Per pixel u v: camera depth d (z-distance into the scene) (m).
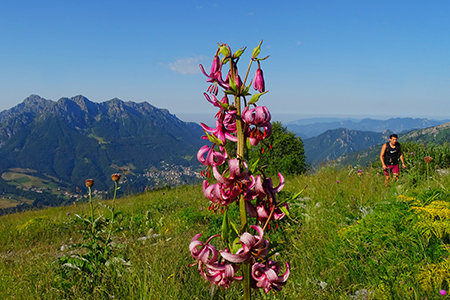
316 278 3.33
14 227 10.54
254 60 1.66
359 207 4.90
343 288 3.06
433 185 6.32
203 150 1.66
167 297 3.22
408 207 3.79
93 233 4.36
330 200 6.33
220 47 1.68
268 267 1.62
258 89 1.69
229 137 1.68
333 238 4.09
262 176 1.66
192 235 6.23
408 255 3.16
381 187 7.32
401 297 2.68
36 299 3.55
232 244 1.59
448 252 3.03
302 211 5.82
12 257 6.13
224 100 1.74
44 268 4.22
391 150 8.34
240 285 3.40
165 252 4.27
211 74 1.72
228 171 1.63
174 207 10.55
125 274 3.77
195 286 3.46
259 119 1.59
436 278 2.73
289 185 9.77
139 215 9.00
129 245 4.61
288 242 4.23
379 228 3.58
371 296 2.80
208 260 1.57
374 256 3.32
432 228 3.21
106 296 3.49
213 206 1.64
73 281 3.74
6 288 3.85
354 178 8.84
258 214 1.63
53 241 8.21
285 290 3.05
